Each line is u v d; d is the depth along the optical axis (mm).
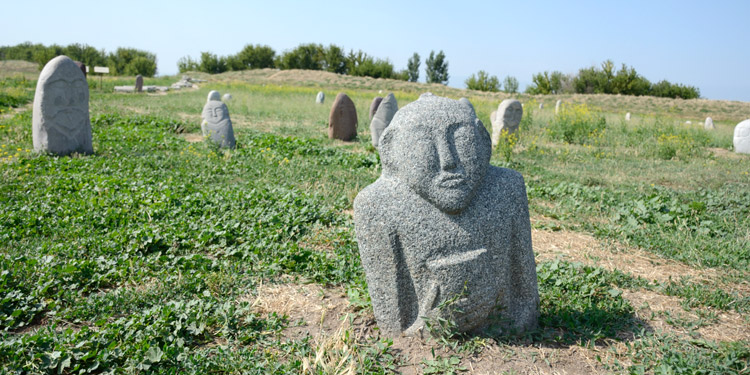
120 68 52656
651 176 9820
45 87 8789
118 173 7922
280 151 10977
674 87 48312
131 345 3174
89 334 3307
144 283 4293
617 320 3754
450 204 3164
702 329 3713
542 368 3123
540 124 18359
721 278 4746
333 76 48562
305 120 18453
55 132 8938
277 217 5875
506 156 11133
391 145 3330
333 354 3133
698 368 3062
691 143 13500
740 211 7055
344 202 7062
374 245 3295
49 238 5113
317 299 4086
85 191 6652
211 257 4973
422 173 3170
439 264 3182
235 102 23031
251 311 3812
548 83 50750
